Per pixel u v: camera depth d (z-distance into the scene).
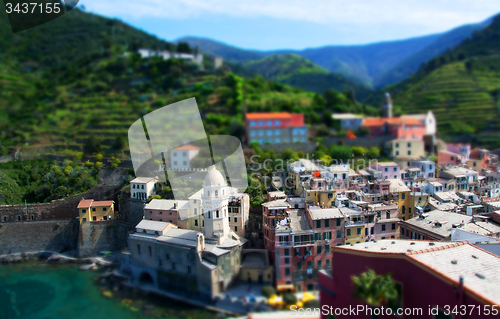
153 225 76.56
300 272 65.50
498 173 95.69
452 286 32.94
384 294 35.44
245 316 55.91
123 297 66.94
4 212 96.38
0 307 65.56
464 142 130.50
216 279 62.31
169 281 68.19
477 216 70.81
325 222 67.69
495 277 34.69
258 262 68.56
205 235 68.56
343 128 136.50
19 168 111.94
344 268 42.53
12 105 155.62
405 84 198.75
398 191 80.62
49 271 81.12
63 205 99.50
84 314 61.59
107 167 110.56
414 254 38.47
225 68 197.38
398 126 122.31
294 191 88.81
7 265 85.31
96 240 89.56
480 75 178.88
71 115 146.38
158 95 165.00
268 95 161.62
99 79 178.88
